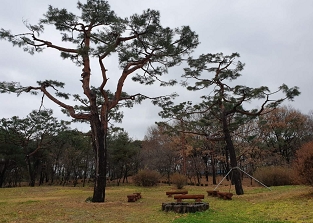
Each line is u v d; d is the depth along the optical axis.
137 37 15.52
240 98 18.22
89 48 14.11
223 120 19.11
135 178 33.22
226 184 37.12
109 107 16.28
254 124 38.34
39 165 48.38
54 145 42.78
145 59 16.64
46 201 15.04
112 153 41.91
